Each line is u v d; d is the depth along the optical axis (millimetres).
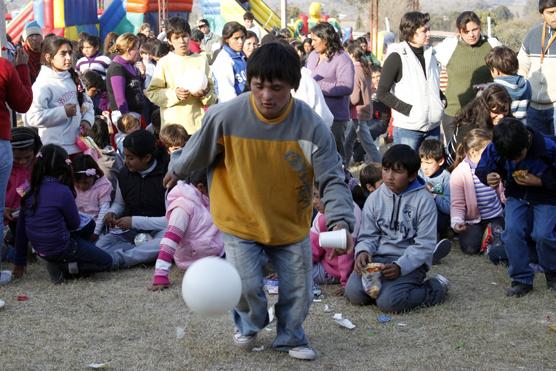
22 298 5262
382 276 5059
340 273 5461
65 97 7082
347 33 25047
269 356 4215
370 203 5344
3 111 5340
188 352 4285
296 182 3850
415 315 4961
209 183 4059
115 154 7438
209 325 4715
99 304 5160
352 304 5195
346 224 3775
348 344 4441
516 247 5301
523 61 7984
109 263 5863
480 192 6539
